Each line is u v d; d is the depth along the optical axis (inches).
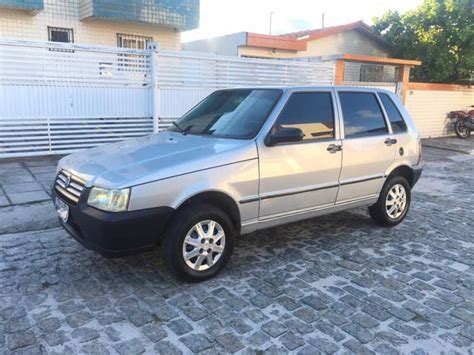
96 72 381.7
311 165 184.1
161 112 419.2
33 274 165.0
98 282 159.8
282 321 136.6
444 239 213.6
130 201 141.5
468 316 141.4
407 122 231.1
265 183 170.7
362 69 768.9
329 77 519.8
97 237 143.0
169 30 577.9
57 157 371.2
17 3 438.0
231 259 183.3
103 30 530.3
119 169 150.0
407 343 126.3
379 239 211.6
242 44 655.1
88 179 149.8
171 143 175.0
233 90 207.5
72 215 153.3
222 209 166.2
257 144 168.7
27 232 208.4
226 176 159.6
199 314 139.6
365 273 172.4
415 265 181.3
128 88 399.9
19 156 365.1
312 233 218.4
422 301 150.7
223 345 123.7
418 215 256.1
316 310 143.4
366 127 209.9
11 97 349.4
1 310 139.0
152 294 151.7
